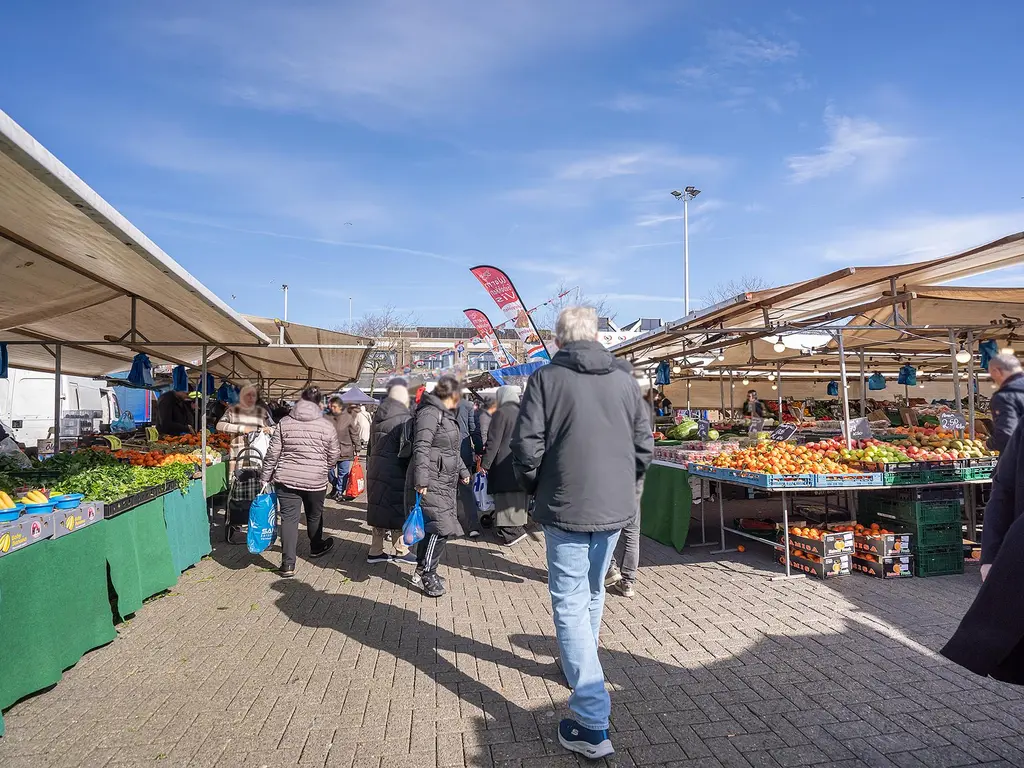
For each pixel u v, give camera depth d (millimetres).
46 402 16844
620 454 3184
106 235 3609
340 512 10297
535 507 3271
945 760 2984
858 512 6812
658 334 8789
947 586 5668
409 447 5918
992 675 2342
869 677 3840
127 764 3051
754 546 7395
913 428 9547
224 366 16672
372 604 5473
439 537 5672
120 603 4812
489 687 3828
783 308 8266
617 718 3428
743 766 2967
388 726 3383
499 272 10891
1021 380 4855
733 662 4105
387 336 39375
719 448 7633
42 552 3775
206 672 4082
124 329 8102
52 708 3607
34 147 2443
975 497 8148
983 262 6016
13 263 4633
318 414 6637
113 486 4992
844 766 2951
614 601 5441
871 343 10977
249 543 6242
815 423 12250
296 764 3037
